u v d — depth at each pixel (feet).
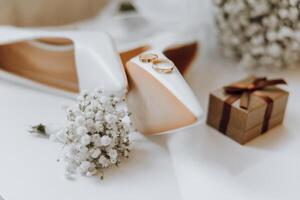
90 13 2.15
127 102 1.34
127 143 1.24
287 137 1.37
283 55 1.69
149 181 1.16
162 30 1.93
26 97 1.55
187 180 1.18
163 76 1.18
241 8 1.62
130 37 1.89
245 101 1.31
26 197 1.09
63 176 1.16
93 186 1.13
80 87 1.44
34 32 1.57
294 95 1.58
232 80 1.70
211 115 1.39
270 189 1.14
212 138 1.35
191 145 1.32
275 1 1.59
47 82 1.62
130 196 1.11
